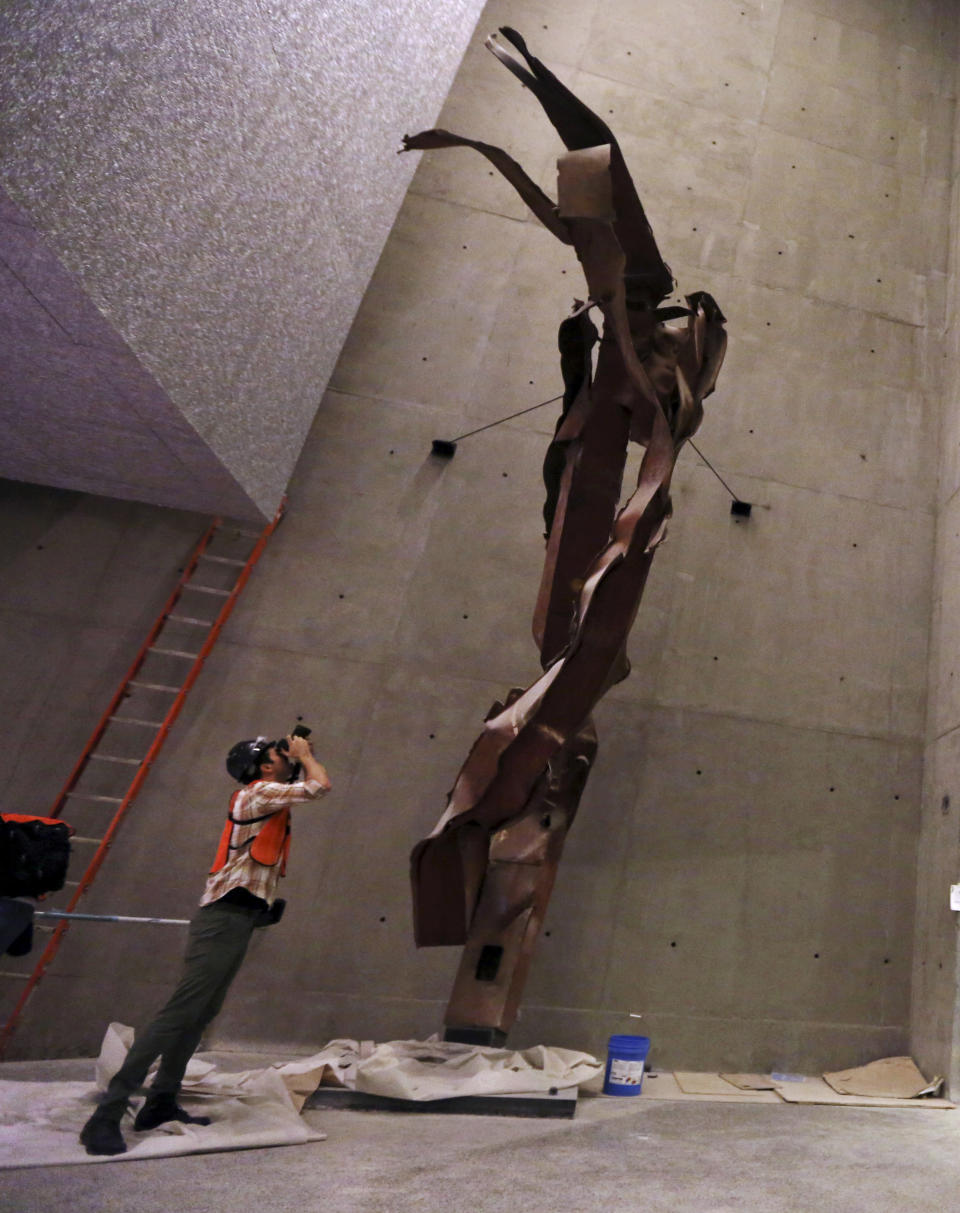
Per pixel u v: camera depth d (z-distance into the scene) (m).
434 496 7.09
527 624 6.87
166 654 6.38
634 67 8.79
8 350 4.44
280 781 3.91
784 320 8.10
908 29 9.69
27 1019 5.56
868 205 8.71
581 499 4.80
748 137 8.73
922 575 7.53
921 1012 6.32
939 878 6.40
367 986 5.93
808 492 7.59
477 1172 3.16
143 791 6.07
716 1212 2.84
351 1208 2.66
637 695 6.83
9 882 2.56
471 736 6.55
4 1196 2.57
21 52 3.10
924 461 7.87
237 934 3.48
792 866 6.63
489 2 8.77
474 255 7.88
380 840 6.23
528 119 8.42
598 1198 2.92
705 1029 6.18
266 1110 3.75
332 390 7.25
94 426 5.18
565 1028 6.05
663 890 6.43
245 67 4.64
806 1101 5.43
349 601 6.74
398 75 6.65
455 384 7.44
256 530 6.75
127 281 4.10
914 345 8.24
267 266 5.30
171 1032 3.27
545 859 5.15
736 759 6.80
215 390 5.11
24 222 3.41
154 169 4.05
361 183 6.38
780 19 9.37
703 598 7.15
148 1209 2.54
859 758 6.97
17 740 6.09
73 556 6.54
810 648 7.17
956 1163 3.91
